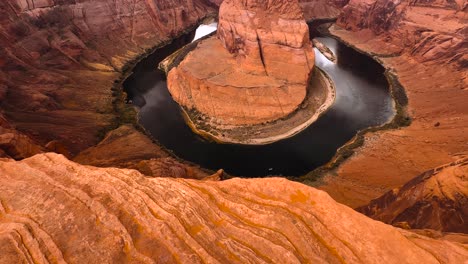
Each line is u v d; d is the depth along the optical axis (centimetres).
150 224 1442
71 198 1552
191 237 1407
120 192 1591
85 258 1296
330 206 1620
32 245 1300
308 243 1434
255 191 1744
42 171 1734
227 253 1374
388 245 1445
